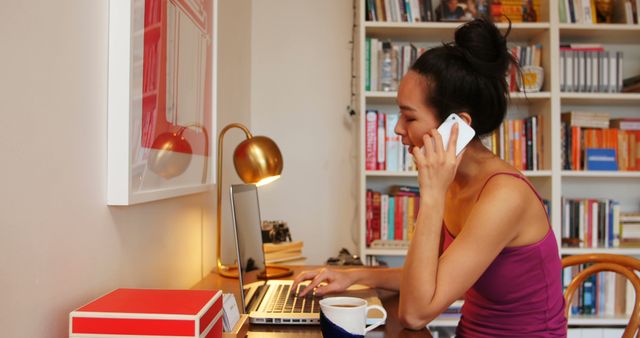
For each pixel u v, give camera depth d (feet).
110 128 3.01
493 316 3.60
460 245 3.33
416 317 3.31
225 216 6.63
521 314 3.52
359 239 8.11
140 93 3.22
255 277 4.73
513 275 3.46
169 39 3.84
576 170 8.08
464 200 3.79
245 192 4.60
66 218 2.55
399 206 8.05
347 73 8.91
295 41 8.91
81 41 2.70
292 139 8.89
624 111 8.79
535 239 3.46
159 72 3.60
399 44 8.75
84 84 2.73
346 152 8.89
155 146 3.54
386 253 7.77
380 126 8.00
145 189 3.36
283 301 4.03
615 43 8.87
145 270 3.70
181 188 4.14
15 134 2.13
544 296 3.52
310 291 4.32
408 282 3.34
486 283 3.56
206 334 2.37
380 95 7.84
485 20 3.56
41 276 2.33
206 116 5.09
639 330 4.31
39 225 2.31
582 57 8.09
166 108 3.78
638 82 8.03
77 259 2.67
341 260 6.89
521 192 3.39
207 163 5.13
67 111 2.56
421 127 3.59
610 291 8.10
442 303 3.23
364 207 7.87
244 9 8.10
